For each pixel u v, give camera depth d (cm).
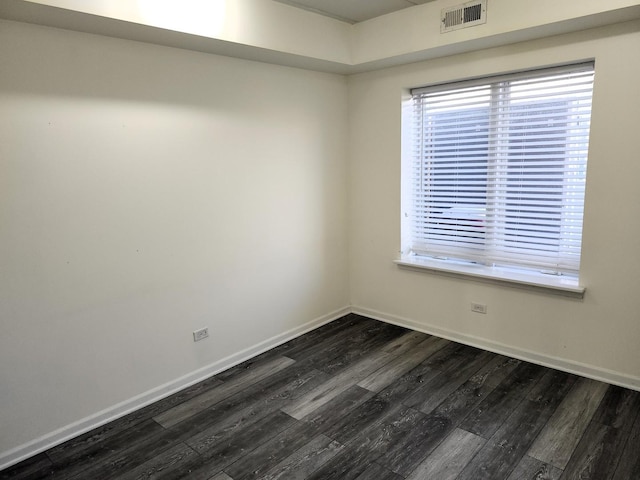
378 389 281
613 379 276
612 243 265
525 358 312
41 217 220
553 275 306
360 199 392
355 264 408
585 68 271
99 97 235
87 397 247
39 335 226
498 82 306
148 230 263
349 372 305
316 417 253
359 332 373
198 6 237
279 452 224
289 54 291
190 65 272
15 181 211
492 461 212
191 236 285
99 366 250
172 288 279
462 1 275
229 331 316
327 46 315
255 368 315
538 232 309
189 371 294
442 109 341
